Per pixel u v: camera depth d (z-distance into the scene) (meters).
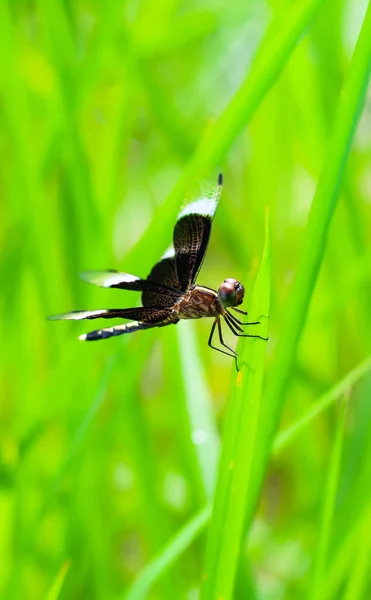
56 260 0.79
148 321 0.75
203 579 0.71
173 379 0.76
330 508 0.73
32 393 0.78
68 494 0.76
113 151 0.79
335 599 0.75
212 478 0.74
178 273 0.75
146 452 0.77
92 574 0.77
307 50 0.80
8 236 0.79
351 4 0.80
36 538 0.77
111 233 0.78
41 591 0.77
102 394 0.75
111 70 0.79
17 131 0.78
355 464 0.77
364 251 0.80
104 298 0.76
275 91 0.80
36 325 0.80
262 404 0.72
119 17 0.78
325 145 0.80
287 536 0.78
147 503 0.77
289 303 0.72
